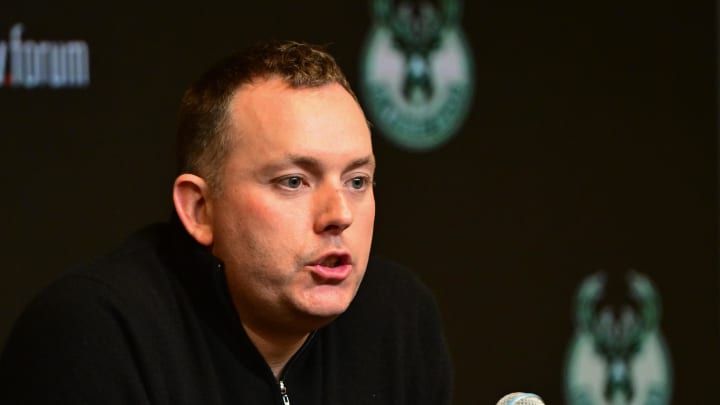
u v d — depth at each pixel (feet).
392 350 17.87
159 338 15.23
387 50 31.30
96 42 27.78
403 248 31.83
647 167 35.04
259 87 14.71
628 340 35.17
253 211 14.44
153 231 16.80
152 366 15.02
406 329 18.26
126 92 28.17
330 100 14.61
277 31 29.94
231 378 15.74
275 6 29.89
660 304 35.53
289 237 14.34
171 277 15.90
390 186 31.58
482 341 33.24
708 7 35.55
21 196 27.22
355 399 17.19
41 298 15.08
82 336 14.60
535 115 33.47
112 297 14.98
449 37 32.17
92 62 27.76
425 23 31.81
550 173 33.78
